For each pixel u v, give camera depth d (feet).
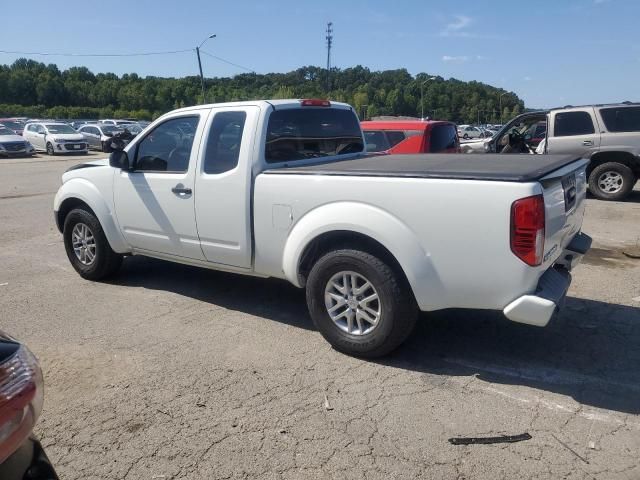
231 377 12.52
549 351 13.67
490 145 40.75
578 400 11.38
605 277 19.67
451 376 12.47
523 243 10.97
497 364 13.03
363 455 9.68
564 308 16.53
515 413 10.92
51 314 16.52
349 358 13.43
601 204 35.19
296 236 13.73
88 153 97.66
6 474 6.14
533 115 38.42
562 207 12.26
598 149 35.68
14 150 85.66
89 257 19.62
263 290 18.51
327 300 13.58
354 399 11.51
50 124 96.48
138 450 9.96
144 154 17.46
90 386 12.21
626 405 11.16
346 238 13.35
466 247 11.52
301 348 14.01
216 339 14.58
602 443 9.92
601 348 13.78
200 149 15.66
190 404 11.41
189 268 21.25
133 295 18.20
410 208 12.00
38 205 38.27
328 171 13.32
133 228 17.81
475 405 11.23
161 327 15.43
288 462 9.53
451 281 11.84
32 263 22.49
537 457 9.55
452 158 16.57
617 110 35.14
